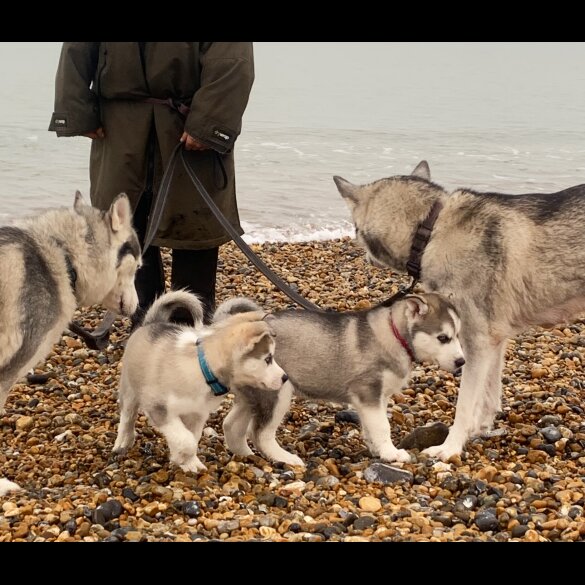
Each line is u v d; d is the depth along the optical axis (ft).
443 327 10.28
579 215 10.57
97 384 12.28
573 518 9.18
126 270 10.85
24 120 30.48
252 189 23.79
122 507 9.21
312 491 9.64
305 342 10.44
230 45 11.46
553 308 10.78
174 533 8.87
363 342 10.36
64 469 10.15
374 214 11.19
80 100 11.85
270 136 31.81
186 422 9.92
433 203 10.93
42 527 8.86
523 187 24.17
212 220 12.14
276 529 8.99
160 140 11.84
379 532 8.88
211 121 11.46
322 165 26.84
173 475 9.83
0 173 22.61
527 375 12.79
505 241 10.61
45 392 12.02
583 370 13.05
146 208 12.48
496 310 10.70
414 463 10.31
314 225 20.88
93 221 10.53
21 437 10.89
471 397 10.63
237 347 9.64
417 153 29.17
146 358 9.76
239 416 10.27
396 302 10.45
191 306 10.43
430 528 9.02
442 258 10.76
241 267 17.19
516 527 9.00
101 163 12.20
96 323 14.26
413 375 12.58
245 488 9.68
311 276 16.99
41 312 9.99
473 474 10.11
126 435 10.36
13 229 10.09
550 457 10.61
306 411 11.70
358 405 10.47
